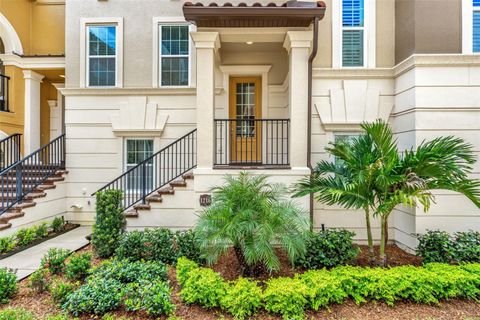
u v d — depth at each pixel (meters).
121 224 5.02
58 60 7.99
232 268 4.17
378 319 3.22
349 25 5.85
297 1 5.61
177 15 7.39
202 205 5.37
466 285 3.56
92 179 7.43
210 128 5.48
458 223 5.06
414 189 3.82
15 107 7.89
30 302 3.45
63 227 6.96
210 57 5.46
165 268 3.95
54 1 8.43
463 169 4.77
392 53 5.80
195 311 3.29
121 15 7.42
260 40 5.95
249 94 7.57
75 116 7.41
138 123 7.35
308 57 5.54
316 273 3.71
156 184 7.34
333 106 5.83
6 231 5.72
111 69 7.53
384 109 5.80
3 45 8.35
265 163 7.03
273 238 3.53
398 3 5.66
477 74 5.07
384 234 4.24
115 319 3.08
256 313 3.24
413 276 3.58
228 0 7.07
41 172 7.07
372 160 4.04
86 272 3.88
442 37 5.11
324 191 4.21
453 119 5.09
